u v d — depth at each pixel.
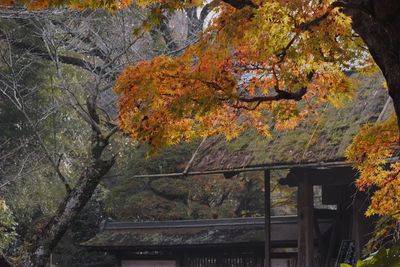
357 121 15.53
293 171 16.00
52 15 16.22
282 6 6.98
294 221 19.27
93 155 16.59
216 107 8.15
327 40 7.54
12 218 18.70
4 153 22.62
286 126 10.57
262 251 18.88
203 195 26.38
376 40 5.55
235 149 17.05
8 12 15.52
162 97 8.31
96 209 26.34
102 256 25.75
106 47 17.72
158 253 21.06
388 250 5.27
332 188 17.47
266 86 9.33
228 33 7.45
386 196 9.91
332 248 16.97
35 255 16.08
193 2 7.51
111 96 18.34
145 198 25.08
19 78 19.22
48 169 22.86
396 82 5.38
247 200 29.45
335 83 9.45
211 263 19.70
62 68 22.48
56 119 23.30
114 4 7.08
